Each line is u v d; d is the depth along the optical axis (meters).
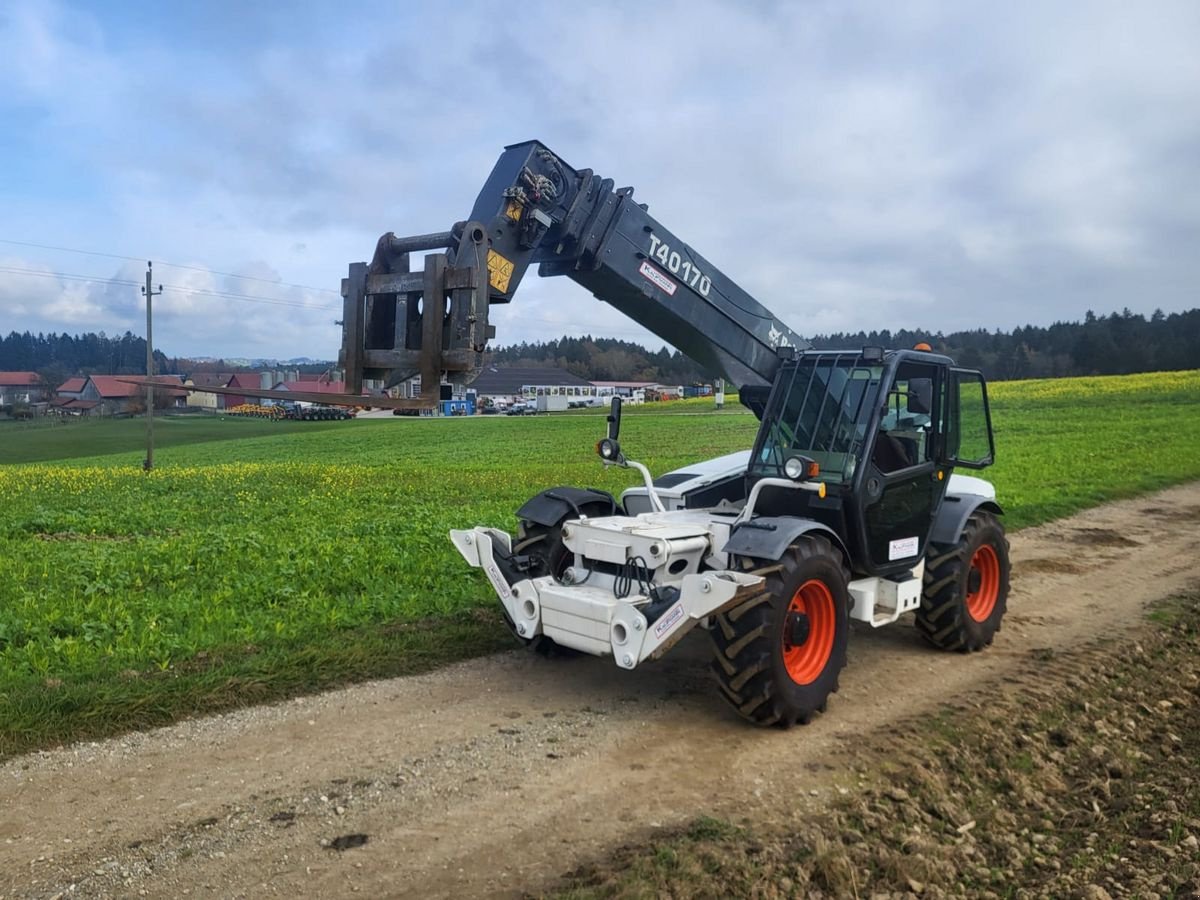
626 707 5.96
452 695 6.13
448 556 10.03
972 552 7.30
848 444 6.36
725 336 7.34
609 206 6.55
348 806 4.49
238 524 13.35
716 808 4.53
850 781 4.87
